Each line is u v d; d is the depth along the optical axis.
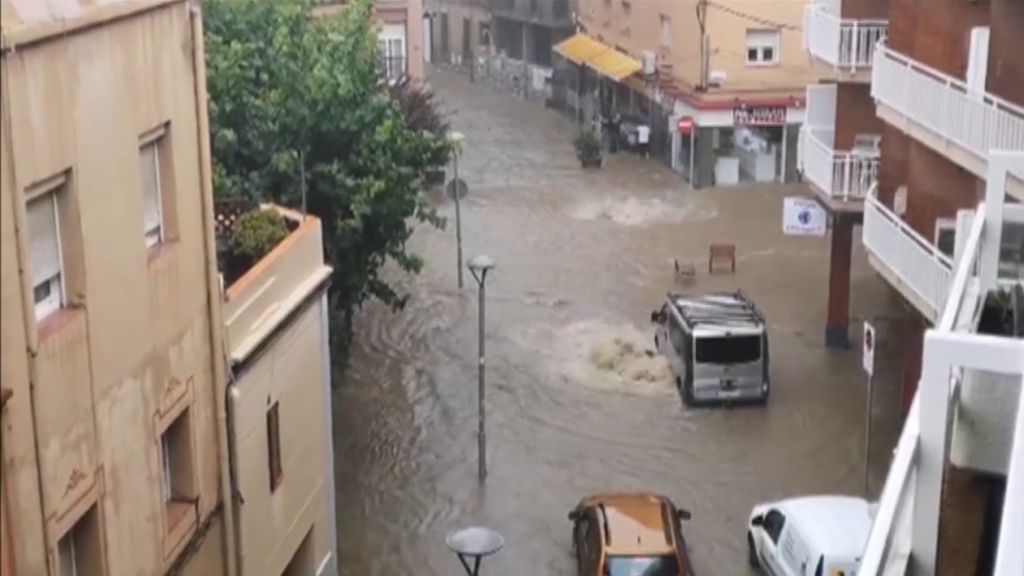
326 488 21.70
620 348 35.56
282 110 27.78
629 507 24.00
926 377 10.82
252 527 18.39
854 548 21.78
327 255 28.67
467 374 34.50
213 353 17.23
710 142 53.50
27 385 12.34
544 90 73.19
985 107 23.97
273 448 19.19
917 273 26.73
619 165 57.50
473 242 46.00
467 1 84.19
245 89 27.59
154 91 15.41
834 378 34.12
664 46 57.44
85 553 14.13
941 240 27.78
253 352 18.08
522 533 26.41
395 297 32.22
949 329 12.52
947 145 25.86
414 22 57.03
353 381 34.06
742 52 53.34
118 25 14.38
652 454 29.95
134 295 14.95
